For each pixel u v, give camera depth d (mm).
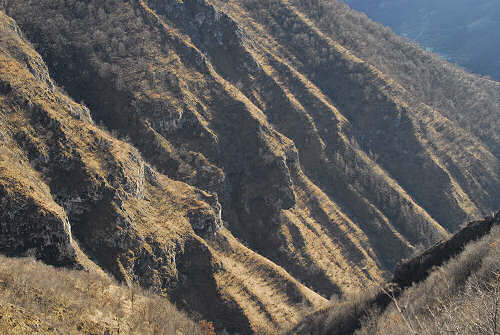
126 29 160625
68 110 103375
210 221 113062
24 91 95000
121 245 90688
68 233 78812
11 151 84812
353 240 163250
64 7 155125
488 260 33969
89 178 92500
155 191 112750
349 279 148375
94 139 102562
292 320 103188
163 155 139000
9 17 132000
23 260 58094
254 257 116312
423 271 59562
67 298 42406
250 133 157875
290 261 143125
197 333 57031
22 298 37219
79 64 147500
